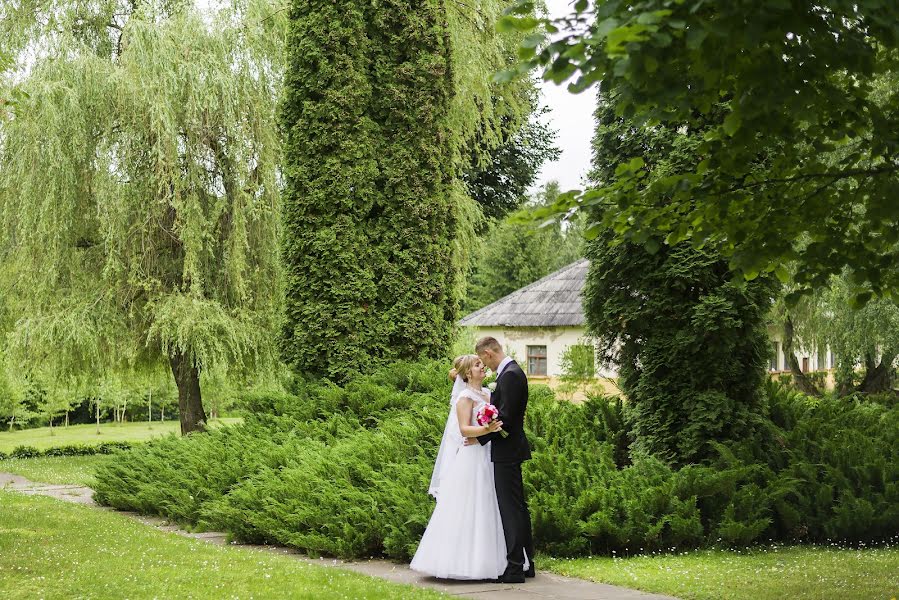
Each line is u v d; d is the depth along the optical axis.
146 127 17.36
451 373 7.25
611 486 8.24
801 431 9.48
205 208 18.41
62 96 17.23
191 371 20.30
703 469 8.39
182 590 6.23
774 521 8.50
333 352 11.97
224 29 17.88
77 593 6.13
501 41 18.73
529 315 32.25
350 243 12.03
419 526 7.72
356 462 9.07
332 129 12.12
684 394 9.24
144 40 17.30
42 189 17.28
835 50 4.48
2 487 14.77
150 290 18.19
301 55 12.30
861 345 20.73
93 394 22.22
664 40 3.58
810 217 5.74
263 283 18.72
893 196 5.41
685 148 8.95
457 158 18.91
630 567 7.16
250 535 8.82
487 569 6.80
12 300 19.64
